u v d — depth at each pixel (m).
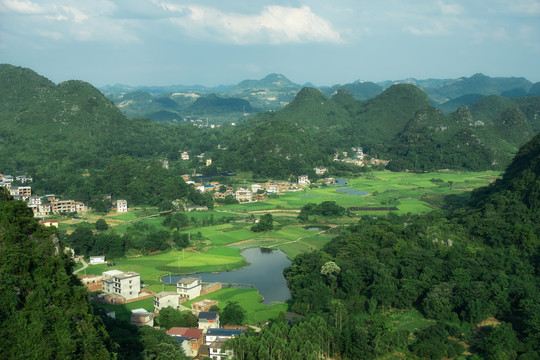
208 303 166.12
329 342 136.00
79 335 92.56
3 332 84.69
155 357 118.44
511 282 158.38
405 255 191.88
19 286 92.38
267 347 126.75
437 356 129.12
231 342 127.56
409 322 154.12
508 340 130.12
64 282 97.06
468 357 131.12
